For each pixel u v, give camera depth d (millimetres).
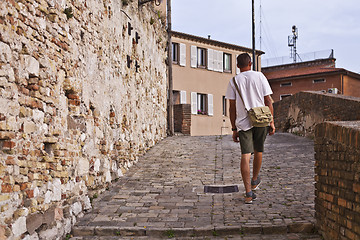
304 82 32031
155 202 6012
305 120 13000
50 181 4555
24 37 4039
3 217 3445
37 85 4316
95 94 6621
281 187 6535
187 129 17422
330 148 4055
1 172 3492
